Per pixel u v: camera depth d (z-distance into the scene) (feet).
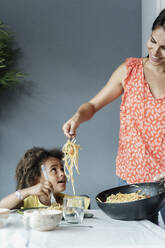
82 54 10.75
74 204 4.19
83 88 10.70
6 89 10.50
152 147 5.27
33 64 10.64
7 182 10.34
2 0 10.68
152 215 4.69
